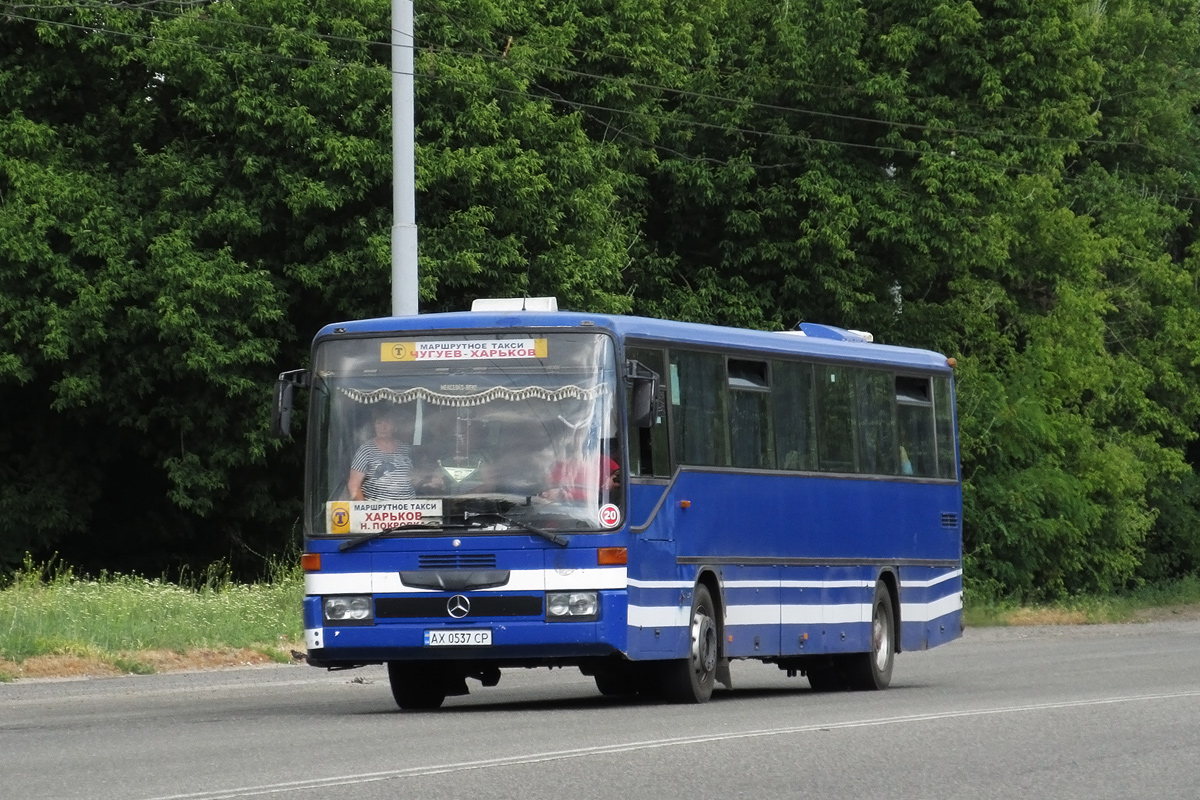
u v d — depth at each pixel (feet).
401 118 102.32
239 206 129.39
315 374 68.39
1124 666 95.66
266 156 130.41
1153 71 208.74
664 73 157.28
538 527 65.31
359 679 89.10
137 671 88.63
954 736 53.88
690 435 72.49
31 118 137.28
